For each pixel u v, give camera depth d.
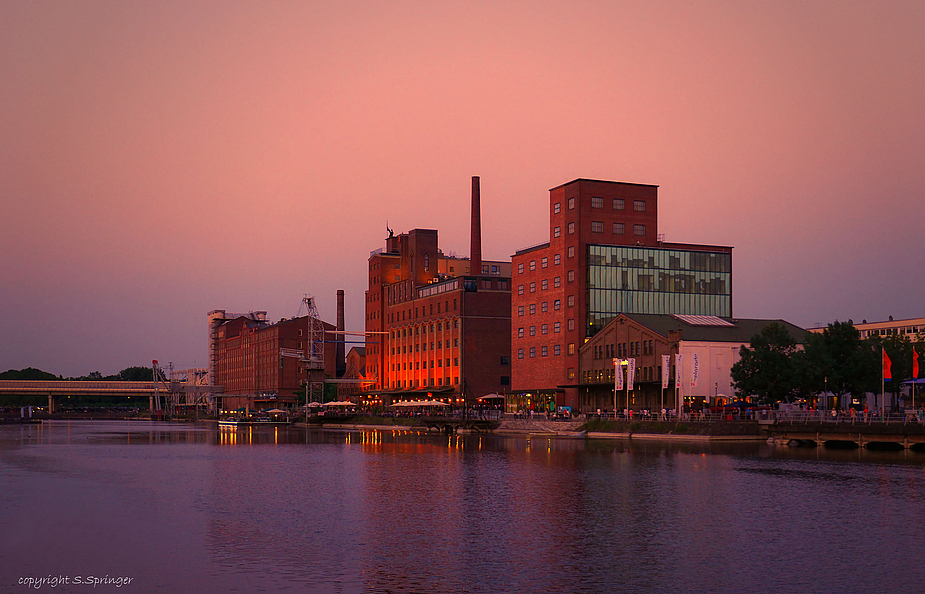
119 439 150.38
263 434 173.62
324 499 60.53
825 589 35.62
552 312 174.25
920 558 40.78
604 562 40.12
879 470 76.62
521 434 152.38
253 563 40.09
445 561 40.38
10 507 57.06
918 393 130.62
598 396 158.75
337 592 35.22
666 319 149.12
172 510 55.59
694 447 106.50
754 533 46.84
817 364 115.12
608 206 171.12
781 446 106.88
